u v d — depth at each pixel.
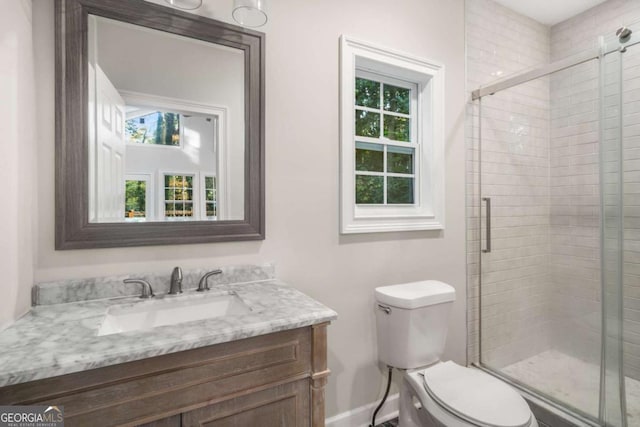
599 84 1.68
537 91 1.95
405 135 1.91
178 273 1.15
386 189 1.84
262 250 1.39
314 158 1.51
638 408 1.53
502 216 2.10
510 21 2.25
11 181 0.87
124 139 1.14
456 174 1.99
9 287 0.86
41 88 1.02
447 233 1.95
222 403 0.83
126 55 1.14
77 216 1.06
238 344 0.85
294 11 1.45
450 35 1.96
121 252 1.14
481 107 2.05
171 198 1.21
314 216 1.51
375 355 1.68
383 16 1.71
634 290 1.58
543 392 1.76
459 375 1.32
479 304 2.07
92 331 0.82
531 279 2.04
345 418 1.60
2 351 0.70
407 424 1.41
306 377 0.95
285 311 0.98
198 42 1.26
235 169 1.32
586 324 1.77
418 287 1.60
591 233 1.78
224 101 1.30
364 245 1.66
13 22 0.88
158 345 0.74
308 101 1.49
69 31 1.05
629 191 1.59
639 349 1.56
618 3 2.08
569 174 1.87
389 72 1.79
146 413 0.74
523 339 2.04
